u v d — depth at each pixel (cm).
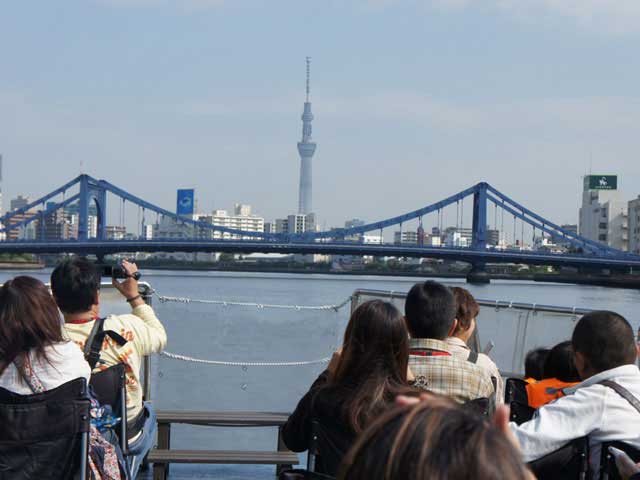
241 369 553
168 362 546
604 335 257
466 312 345
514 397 342
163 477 440
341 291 3906
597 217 11994
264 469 478
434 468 84
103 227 7181
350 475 91
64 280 310
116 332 317
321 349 577
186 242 6488
